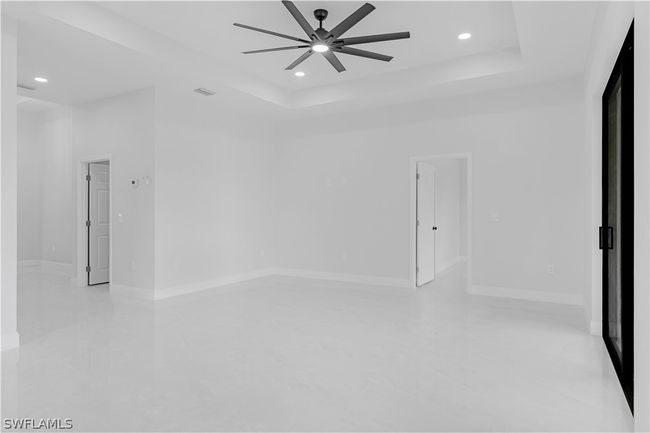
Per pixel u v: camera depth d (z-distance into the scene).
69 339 3.80
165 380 2.88
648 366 1.65
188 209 5.99
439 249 8.12
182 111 5.89
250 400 2.59
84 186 6.57
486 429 2.23
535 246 5.39
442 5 3.87
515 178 5.49
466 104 5.82
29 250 8.21
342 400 2.58
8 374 2.98
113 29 4.05
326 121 7.08
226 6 3.93
